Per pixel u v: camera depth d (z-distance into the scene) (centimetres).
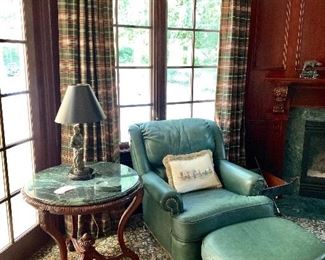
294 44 328
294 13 322
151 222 264
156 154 271
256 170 354
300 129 352
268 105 356
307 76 318
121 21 284
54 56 251
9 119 221
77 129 211
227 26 312
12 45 220
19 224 238
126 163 308
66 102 196
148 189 239
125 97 300
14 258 230
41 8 235
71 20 239
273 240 193
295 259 175
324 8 317
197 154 278
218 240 197
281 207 329
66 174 216
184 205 232
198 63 331
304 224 297
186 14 312
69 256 245
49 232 196
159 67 306
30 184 201
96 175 217
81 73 249
